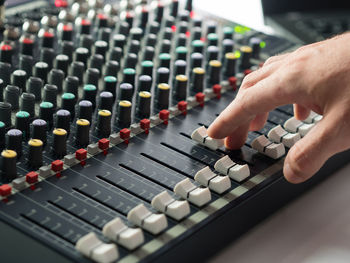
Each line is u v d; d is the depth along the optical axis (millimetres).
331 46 911
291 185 1061
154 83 1226
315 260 934
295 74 907
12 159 867
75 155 943
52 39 1258
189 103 1174
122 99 1117
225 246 937
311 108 931
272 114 1196
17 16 1373
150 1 1624
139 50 1334
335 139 855
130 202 874
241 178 961
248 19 1741
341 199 1115
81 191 879
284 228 1009
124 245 777
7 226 803
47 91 1048
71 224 812
